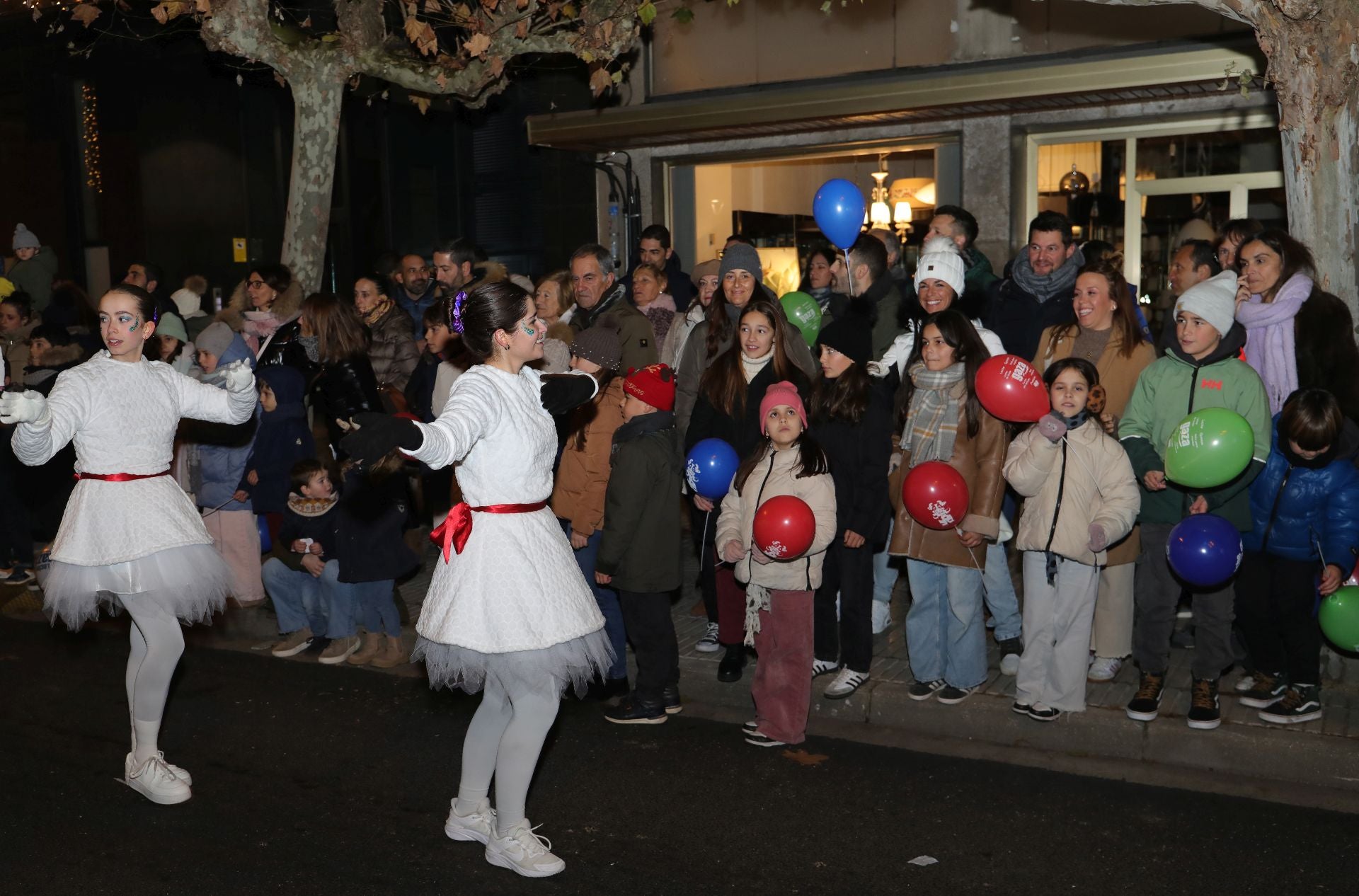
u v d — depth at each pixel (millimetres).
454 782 5188
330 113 9125
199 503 7590
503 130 13242
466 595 4109
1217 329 5305
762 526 5117
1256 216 9719
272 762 5449
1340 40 5855
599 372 5934
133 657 5031
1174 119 9805
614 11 8531
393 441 3635
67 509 4902
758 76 11195
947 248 5895
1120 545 5531
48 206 14633
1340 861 4285
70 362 8688
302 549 6660
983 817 4715
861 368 5621
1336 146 6039
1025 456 5242
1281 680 5441
